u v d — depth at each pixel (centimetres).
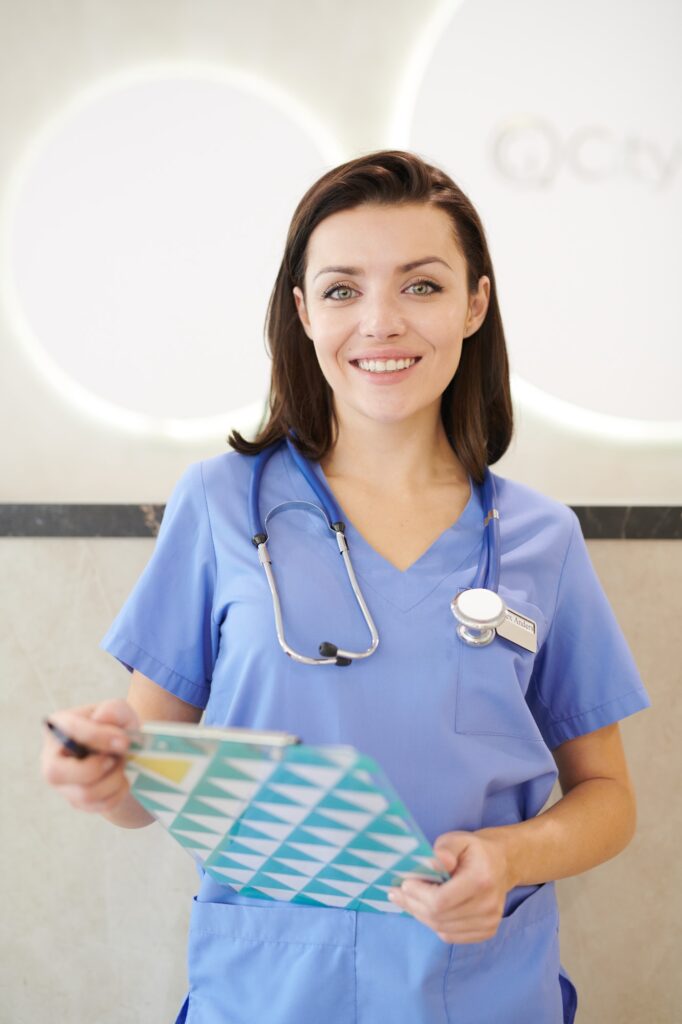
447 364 105
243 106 155
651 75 155
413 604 103
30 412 159
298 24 154
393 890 86
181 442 160
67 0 154
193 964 102
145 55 155
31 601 158
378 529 109
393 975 95
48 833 162
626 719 162
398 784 97
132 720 81
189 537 110
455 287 105
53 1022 164
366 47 155
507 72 155
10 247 157
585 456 161
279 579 104
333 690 97
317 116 156
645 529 157
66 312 158
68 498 160
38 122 155
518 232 157
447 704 99
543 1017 101
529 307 158
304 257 109
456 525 111
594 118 156
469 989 98
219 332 158
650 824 163
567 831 102
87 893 162
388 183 102
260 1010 98
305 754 67
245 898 101
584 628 116
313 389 116
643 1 154
